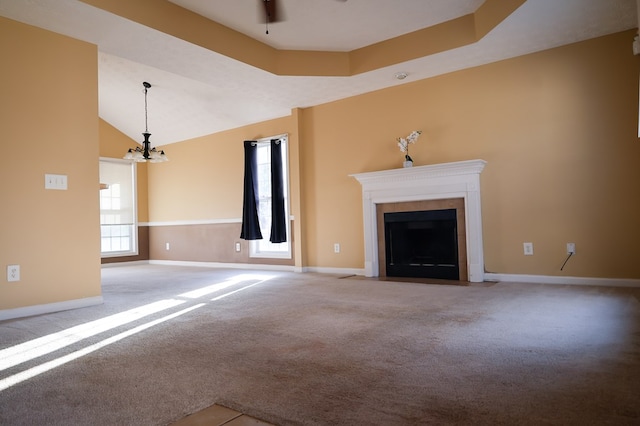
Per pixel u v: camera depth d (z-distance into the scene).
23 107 3.44
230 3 3.82
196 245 7.70
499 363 1.94
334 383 1.77
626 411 1.42
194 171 7.75
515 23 3.71
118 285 5.05
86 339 2.61
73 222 3.71
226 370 1.97
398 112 5.26
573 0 3.34
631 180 3.90
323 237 5.98
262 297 3.96
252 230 6.64
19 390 1.78
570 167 4.18
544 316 2.84
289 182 6.29
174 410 1.55
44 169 3.54
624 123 3.93
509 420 1.39
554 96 4.26
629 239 3.89
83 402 1.64
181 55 4.23
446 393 1.62
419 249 5.09
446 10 4.04
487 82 4.64
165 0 3.73
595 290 3.75
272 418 1.46
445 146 4.90
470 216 4.59
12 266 3.33
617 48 3.95
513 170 4.47
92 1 3.23
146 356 2.22
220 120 6.96
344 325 2.77
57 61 3.66
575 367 1.85
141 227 8.41
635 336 2.29
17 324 3.06
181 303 3.77
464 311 3.08
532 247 4.36
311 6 3.89
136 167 8.39
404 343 2.31
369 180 5.29
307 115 6.16
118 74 5.97
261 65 4.62
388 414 1.46
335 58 4.92
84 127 3.82
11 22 3.39
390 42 4.62
